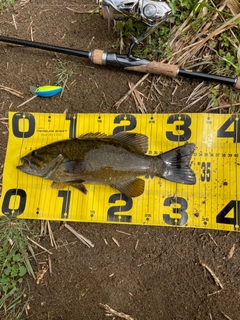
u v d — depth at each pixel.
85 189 0.44
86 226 0.46
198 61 0.47
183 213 0.44
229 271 0.44
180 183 0.43
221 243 0.44
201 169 0.44
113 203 0.45
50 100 0.48
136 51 0.47
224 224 0.43
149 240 0.45
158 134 0.45
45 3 0.49
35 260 0.46
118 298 0.44
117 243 0.45
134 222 0.44
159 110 0.47
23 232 0.46
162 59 0.47
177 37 0.47
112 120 0.46
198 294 0.44
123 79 0.48
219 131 0.44
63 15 0.49
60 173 0.42
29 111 0.48
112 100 0.47
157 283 0.44
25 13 0.49
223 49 0.47
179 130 0.45
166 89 0.47
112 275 0.45
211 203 0.44
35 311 0.45
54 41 0.49
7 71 0.49
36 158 0.43
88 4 0.49
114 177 0.42
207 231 0.44
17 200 0.46
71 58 0.48
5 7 0.50
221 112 0.46
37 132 0.47
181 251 0.44
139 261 0.45
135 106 0.47
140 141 0.43
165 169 0.42
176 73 0.45
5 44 0.49
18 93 0.48
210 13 0.47
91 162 0.42
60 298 0.45
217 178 0.44
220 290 0.43
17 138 0.47
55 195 0.46
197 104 0.46
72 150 0.42
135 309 0.44
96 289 0.45
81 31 0.49
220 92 0.46
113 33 0.48
